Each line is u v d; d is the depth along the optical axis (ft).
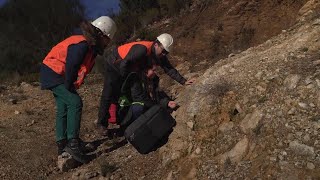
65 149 20.24
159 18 45.32
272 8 31.58
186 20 38.47
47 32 58.80
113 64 19.54
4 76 43.96
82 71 19.85
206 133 17.72
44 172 20.61
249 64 20.01
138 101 19.49
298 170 15.16
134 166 18.66
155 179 17.52
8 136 24.61
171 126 18.84
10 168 21.15
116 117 20.17
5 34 56.39
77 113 20.04
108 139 22.15
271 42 23.38
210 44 33.32
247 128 17.07
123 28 45.85
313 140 15.75
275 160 15.64
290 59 19.26
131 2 49.93
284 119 16.65
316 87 17.19
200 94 19.20
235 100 18.26
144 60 19.40
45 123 26.43
